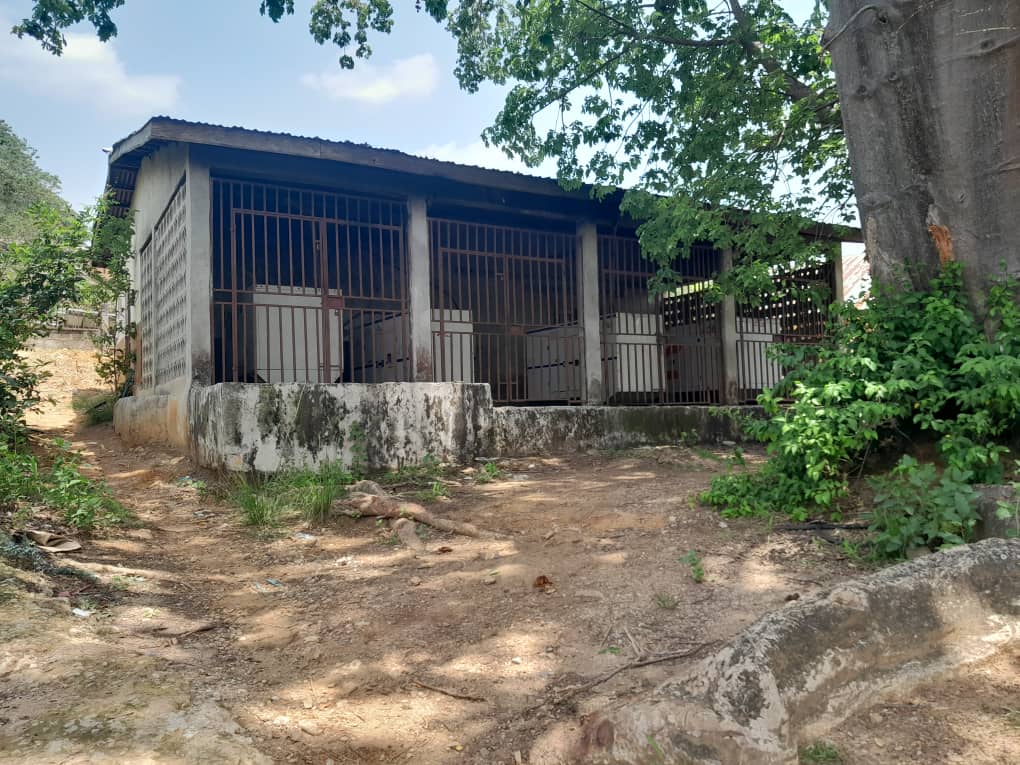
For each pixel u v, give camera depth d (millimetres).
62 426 11211
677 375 10898
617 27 8547
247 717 2461
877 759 2051
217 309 8703
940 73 4914
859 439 4492
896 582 2562
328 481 5918
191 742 2127
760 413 9938
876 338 4590
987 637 2533
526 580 3848
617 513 4973
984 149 4758
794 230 8867
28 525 4566
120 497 6227
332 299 8055
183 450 7738
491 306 10359
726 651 2279
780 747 2006
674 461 7844
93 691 2406
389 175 8242
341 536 5082
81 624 3102
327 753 2303
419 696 2689
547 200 9344
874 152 5195
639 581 3707
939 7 4898
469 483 6699
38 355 16078
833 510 4465
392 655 3031
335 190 8172
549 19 8312
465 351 9766
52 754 2006
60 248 8812
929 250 5008
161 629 3254
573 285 9734
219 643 3188
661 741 2053
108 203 9711
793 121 8211
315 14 8445
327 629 3348
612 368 9961
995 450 3949
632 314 10008
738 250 10500
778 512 4570
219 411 6445
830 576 3586
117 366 11680
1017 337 4219
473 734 2434
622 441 8789
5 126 27250
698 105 8992
